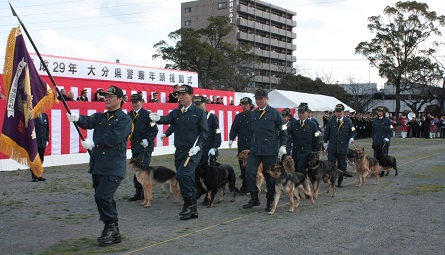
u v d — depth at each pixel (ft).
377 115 42.55
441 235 20.20
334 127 36.42
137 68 65.00
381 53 165.17
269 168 25.38
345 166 36.91
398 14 160.35
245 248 18.42
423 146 82.64
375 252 17.72
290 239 19.77
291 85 196.44
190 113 24.44
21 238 20.25
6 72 19.48
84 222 23.44
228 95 82.53
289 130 33.71
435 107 181.37
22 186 34.37
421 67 160.15
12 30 19.54
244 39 249.96
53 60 52.65
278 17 277.23
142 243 19.30
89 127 19.80
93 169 19.10
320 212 25.73
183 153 24.36
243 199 30.81
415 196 30.37
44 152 41.78
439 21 157.79
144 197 28.17
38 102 20.03
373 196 30.86
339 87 203.00
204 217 24.73
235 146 71.31
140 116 29.17
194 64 151.74
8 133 19.11
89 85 57.52
